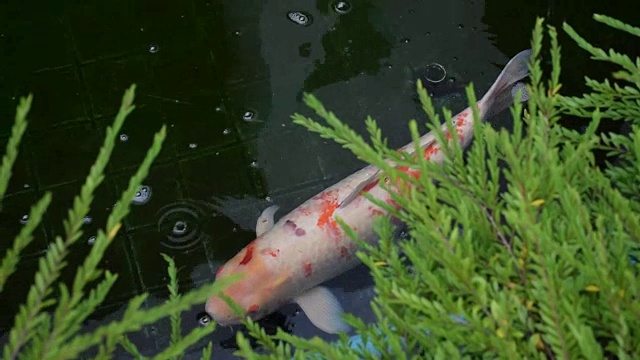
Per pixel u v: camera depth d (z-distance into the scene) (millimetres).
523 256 1338
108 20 4055
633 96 1537
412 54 3920
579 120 3541
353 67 3893
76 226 1011
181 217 3479
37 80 3867
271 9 4090
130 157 3637
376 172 3084
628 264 1265
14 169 3596
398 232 3172
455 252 1316
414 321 1369
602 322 1302
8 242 3395
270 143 3682
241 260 3061
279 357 1366
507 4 4035
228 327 3164
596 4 3941
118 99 3822
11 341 983
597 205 1473
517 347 1279
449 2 4074
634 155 1530
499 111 3457
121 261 3369
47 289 1083
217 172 3598
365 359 1406
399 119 3734
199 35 4016
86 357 3041
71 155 3646
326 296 3152
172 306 984
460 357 1236
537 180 1309
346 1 4102
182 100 3809
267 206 3510
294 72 3895
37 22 4043
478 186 1412
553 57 1536
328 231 3064
